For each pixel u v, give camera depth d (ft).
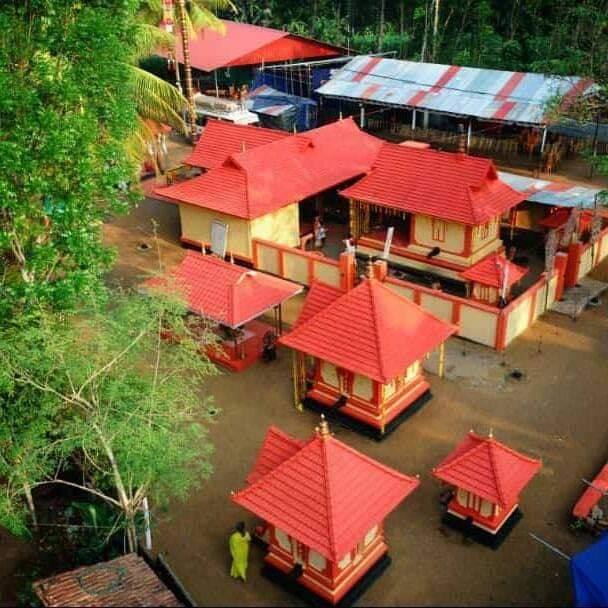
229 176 117.29
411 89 167.53
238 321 86.43
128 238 128.88
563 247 106.42
